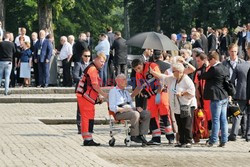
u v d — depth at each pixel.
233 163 18.39
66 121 26.80
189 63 23.16
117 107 20.86
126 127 20.98
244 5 72.75
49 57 35.34
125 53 35.62
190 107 20.89
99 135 23.53
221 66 21.20
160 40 22.39
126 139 21.02
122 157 19.02
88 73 20.80
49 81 36.19
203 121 21.56
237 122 22.83
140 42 22.41
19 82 36.19
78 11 74.06
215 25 73.38
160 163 18.17
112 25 78.75
